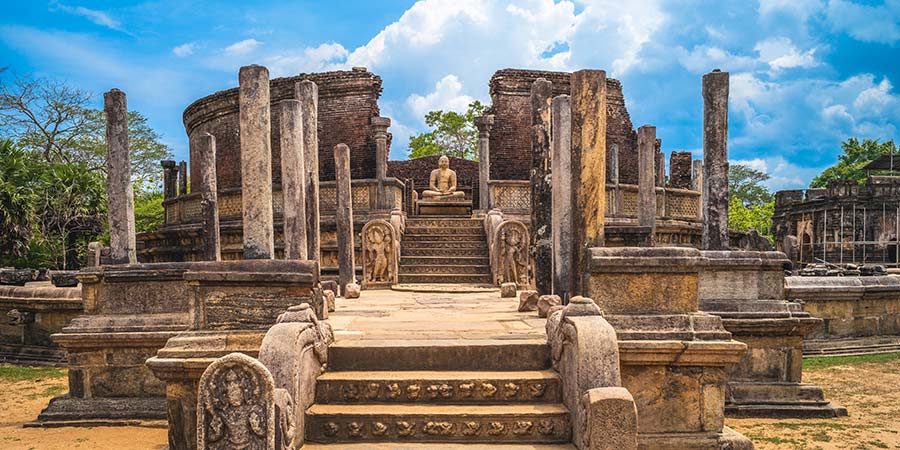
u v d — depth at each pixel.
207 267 5.89
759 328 7.88
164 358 5.77
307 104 10.79
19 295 12.63
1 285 13.45
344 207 12.90
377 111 25.52
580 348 4.93
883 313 12.68
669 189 21.36
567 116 8.20
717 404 5.71
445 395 5.39
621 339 5.62
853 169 43.06
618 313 5.80
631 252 5.79
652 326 5.68
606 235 15.55
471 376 5.48
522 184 18.97
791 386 7.95
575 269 6.87
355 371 5.70
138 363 7.93
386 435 5.11
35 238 25.02
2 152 26.12
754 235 18.34
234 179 26.00
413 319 7.77
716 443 5.61
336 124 25.45
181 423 5.85
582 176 6.85
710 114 8.79
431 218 18.53
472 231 17.36
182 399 5.85
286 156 9.20
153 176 39.88
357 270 16.86
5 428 7.81
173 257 20.95
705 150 8.88
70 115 34.59
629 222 19.59
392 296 11.64
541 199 9.27
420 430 5.11
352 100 25.36
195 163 28.50
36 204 24.70
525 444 5.04
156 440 7.13
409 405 5.33
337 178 13.01
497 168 25.73
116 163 8.52
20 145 32.09
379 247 13.70
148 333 7.76
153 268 7.90
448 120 41.38
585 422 4.67
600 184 6.87
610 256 5.78
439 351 5.74
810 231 27.53
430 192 21.83
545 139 9.34
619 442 4.52
